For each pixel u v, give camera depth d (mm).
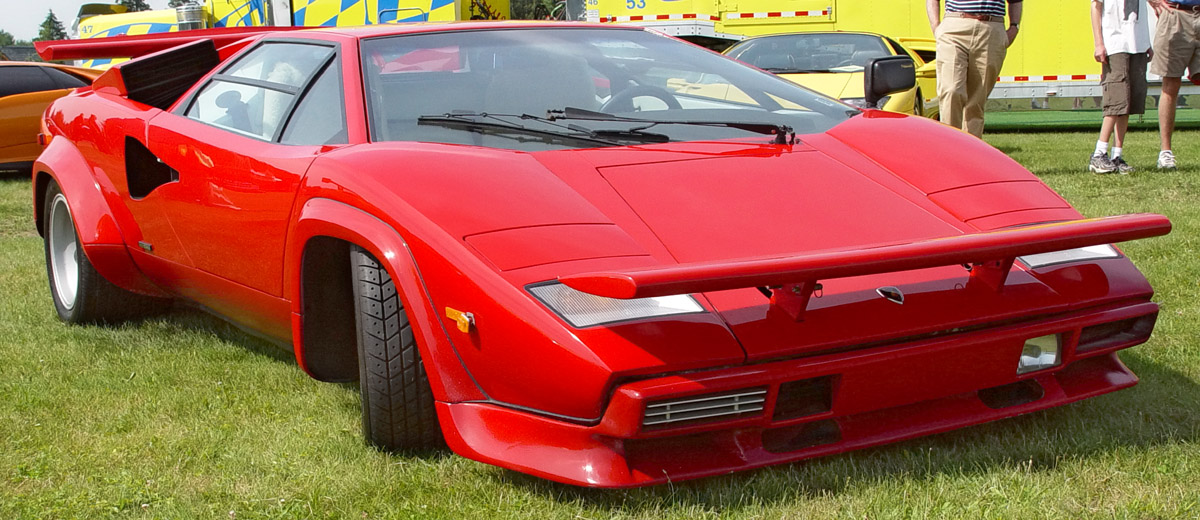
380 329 2348
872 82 3404
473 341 2109
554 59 3043
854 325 2070
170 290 3596
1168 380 2775
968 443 2381
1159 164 7098
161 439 2672
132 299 3943
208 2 12805
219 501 2277
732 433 2115
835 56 8773
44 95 9820
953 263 2021
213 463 2502
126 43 4301
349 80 2811
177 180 3191
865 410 2121
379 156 2447
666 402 1956
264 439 2639
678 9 11766
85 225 3600
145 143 3385
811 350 2020
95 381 3197
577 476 2037
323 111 2820
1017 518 2004
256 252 2818
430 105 2770
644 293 1779
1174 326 3273
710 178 2439
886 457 2303
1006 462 2234
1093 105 12328
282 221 2650
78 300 3898
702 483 2207
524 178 2338
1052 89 11867
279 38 3311
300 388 3062
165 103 3615
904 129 2830
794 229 2273
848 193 2457
